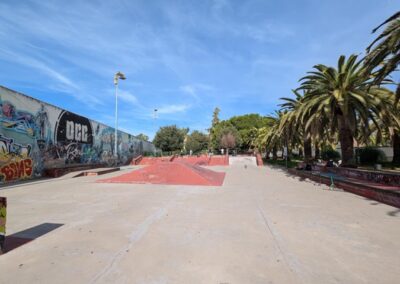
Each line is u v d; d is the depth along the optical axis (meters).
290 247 4.52
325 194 10.34
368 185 9.98
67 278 3.38
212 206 7.89
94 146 27.58
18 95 16.20
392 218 6.52
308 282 3.32
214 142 62.16
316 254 4.22
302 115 16.47
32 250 4.33
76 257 4.05
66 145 21.91
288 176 18.47
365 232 5.38
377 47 9.42
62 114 21.33
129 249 4.38
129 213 6.96
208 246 4.53
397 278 3.44
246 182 14.52
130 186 12.67
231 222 6.08
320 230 5.50
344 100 13.94
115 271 3.58
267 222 6.10
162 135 54.38
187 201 8.71
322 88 15.97
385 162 24.92
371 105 14.66
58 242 4.71
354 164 15.52
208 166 33.25
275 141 35.12
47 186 12.91
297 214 6.91
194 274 3.51
